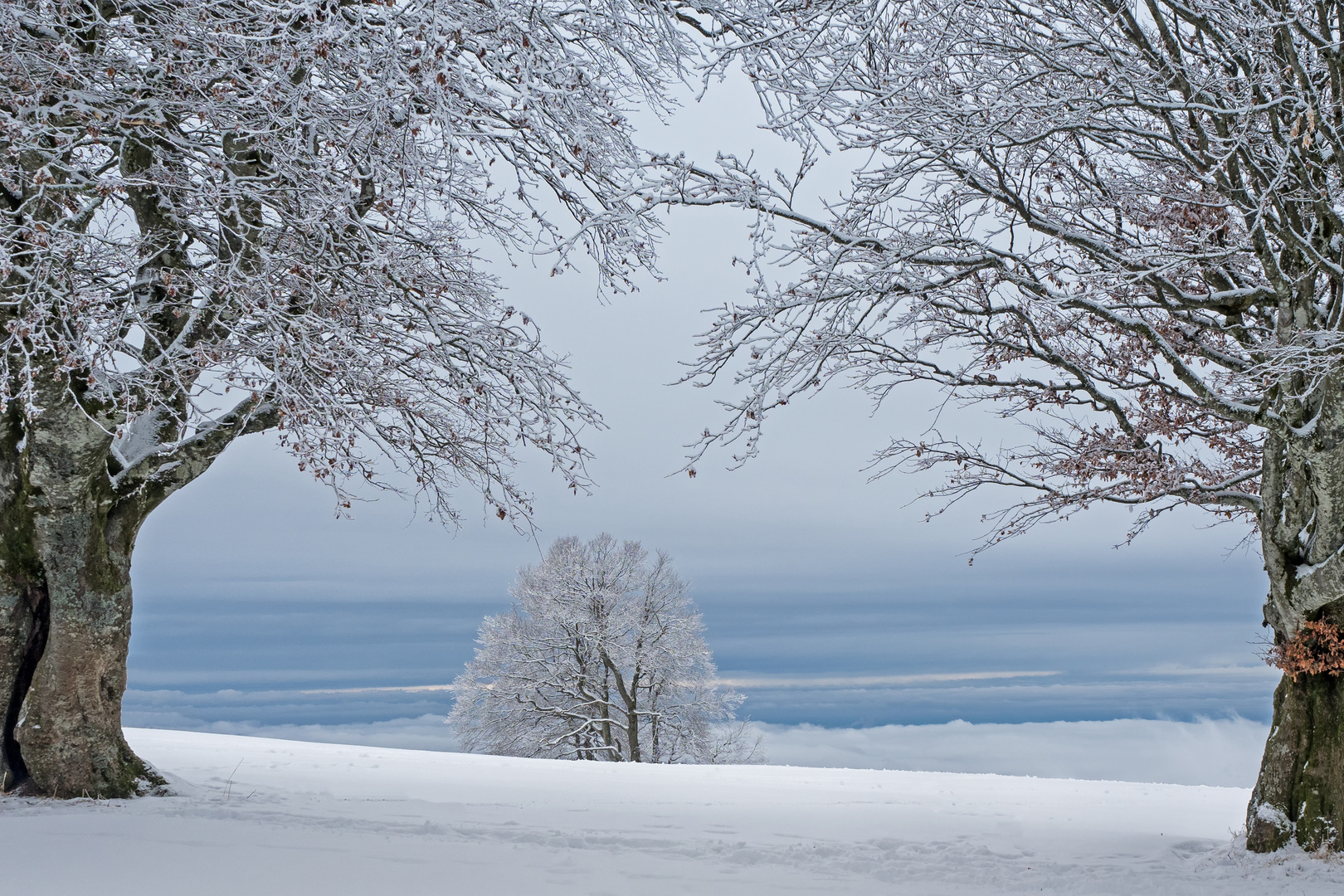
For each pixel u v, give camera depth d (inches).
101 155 377.7
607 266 430.9
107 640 405.7
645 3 378.3
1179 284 409.4
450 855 304.7
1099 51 312.0
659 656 1314.0
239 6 333.4
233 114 341.7
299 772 552.7
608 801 482.6
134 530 423.2
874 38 324.5
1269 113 289.3
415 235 480.4
